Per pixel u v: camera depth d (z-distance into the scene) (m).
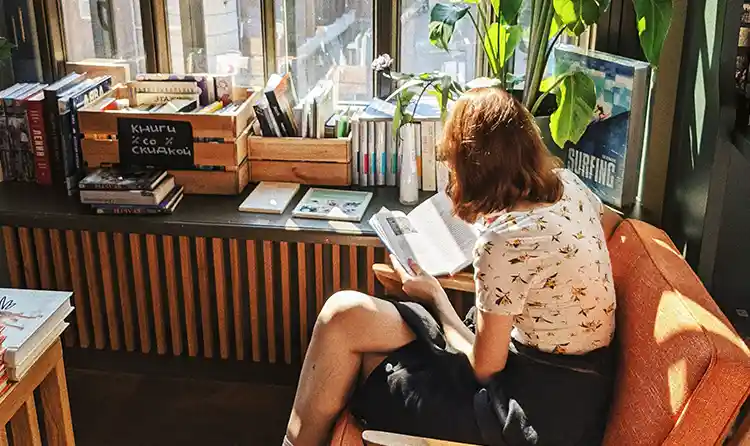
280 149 2.68
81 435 2.48
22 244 2.62
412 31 2.75
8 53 2.67
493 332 1.73
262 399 2.64
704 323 1.54
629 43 2.54
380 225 2.30
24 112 2.67
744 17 1.92
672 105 2.38
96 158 2.67
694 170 2.18
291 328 2.70
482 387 1.83
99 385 2.71
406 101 2.42
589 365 1.78
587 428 1.75
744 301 2.17
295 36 2.81
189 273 2.58
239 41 2.84
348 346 1.94
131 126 2.62
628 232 1.99
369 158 2.67
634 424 1.61
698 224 2.13
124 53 2.88
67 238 2.59
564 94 2.32
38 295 1.91
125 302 2.67
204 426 2.52
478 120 1.74
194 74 2.84
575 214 1.77
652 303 1.71
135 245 2.56
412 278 2.09
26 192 2.70
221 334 2.65
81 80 2.78
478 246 1.73
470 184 1.75
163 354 2.73
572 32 2.26
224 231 2.45
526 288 1.71
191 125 2.59
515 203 1.74
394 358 1.95
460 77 2.80
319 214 2.47
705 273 2.12
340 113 2.78
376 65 2.54
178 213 2.53
